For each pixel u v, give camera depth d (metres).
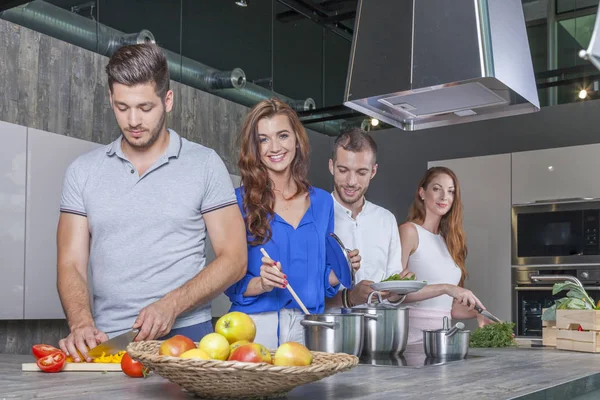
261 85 5.21
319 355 1.34
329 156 6.18
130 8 4.45
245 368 1.07
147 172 1.79
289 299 2.11
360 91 2.97
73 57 4.25
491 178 4.99
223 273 1.75
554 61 4.98
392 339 2.06
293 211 2.19
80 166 1.83
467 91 2.87
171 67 4.65
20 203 3.63
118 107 1.71
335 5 5.06
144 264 1.78
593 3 4.85
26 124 3.96
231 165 5.23
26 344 4.00
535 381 1.47
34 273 3.69
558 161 4.75
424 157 5.78
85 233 1.84
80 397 1.15
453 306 3.35
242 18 5.14
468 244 5.03
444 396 1.21
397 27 2.88
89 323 1.64
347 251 2.18
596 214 4.52
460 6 2.73
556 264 4.63
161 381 1.37
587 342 2.35
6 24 3.89
